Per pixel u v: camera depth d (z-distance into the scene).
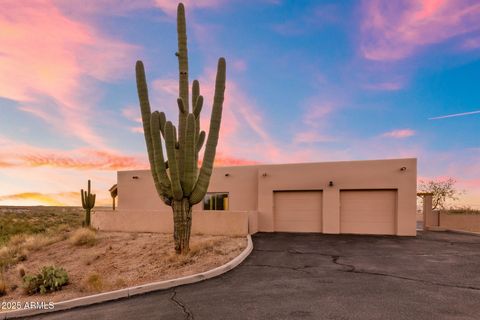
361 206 16.28
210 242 11.53
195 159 10.45
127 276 8.98
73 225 23.66
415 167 15.48
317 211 16.91
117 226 16.31
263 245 12.29
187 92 10.48
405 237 14.80
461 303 5.61
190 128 9.69
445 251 10.95
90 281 8.04
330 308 5.39
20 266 11.13
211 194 19.58
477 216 17.91
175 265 9.12
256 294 6.28
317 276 7.64
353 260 9.46
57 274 8.44
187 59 10.58
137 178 21.39
